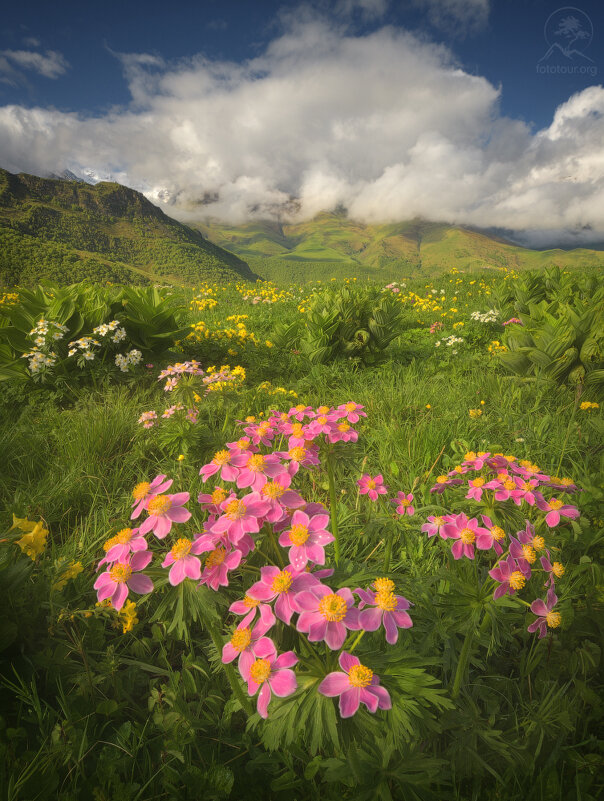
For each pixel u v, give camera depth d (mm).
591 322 4445
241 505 1144
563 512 1512
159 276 173875
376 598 1006
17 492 2436
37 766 1188
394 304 5734
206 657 1683
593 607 1612
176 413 3240
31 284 72312
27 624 1551
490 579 1338
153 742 1354
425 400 3988
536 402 3965
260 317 8523
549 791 1201
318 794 1208
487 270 16672
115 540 1177
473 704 1364
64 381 4246
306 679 1077
